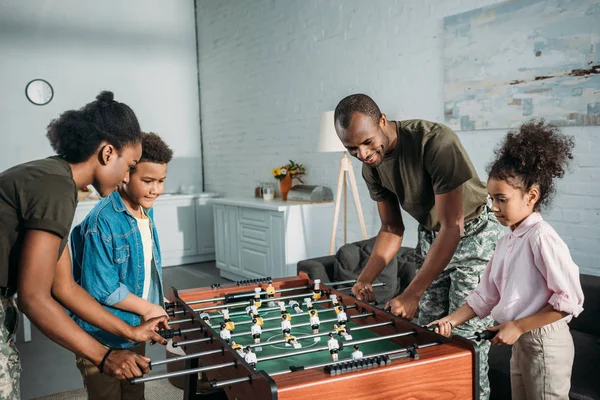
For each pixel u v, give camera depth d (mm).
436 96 3766
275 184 5652
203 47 7027
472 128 3490
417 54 3879
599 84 2785
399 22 4008
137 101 6891
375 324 1814
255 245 5152
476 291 1855
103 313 1621
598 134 2854
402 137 1966
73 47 6500
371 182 2193
